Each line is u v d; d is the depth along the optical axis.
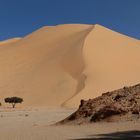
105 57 101.88
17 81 104.31
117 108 27.97
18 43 132.50
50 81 98.75
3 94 98.81
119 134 21.56
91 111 29.22
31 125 32.69
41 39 128.50
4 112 61.00
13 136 21.95
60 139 19.95
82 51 104.12
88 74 94.12
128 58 104.00
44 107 82.94
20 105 91.12
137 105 28.03
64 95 91.06
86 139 19.80
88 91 87.12
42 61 111.62
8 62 116.38
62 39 121.88
